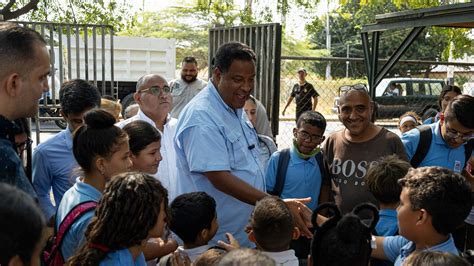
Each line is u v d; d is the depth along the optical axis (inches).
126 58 621.3
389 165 107.4
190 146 109.7
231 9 546.6
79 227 85.8
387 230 105.5
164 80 149.1
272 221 92.6
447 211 83.7
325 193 137.3
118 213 77.4
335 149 131.2
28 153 128.7
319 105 649.0
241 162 114.0
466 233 135.9
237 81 110.3
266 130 202.5
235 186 109.0
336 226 90.2
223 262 65.4
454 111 122.4
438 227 85.0
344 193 125.3
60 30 242.8
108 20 446.6
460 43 530.3
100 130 92.4
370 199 121.5
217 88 114.0
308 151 135.9
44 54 79.7
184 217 100.9
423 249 81.5
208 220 102.2
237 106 113.6
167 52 639.8
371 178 108.3
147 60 631.2
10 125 74.7
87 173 93.9
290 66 1138.7
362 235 89.0
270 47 238.5
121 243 78.2
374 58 307.0
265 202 95.9
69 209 89.3
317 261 90.9
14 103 77.3
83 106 122.6
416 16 267.9
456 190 84.4
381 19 294.4
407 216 87.4
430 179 85.6
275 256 93.2
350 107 123.0
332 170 130.1
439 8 253.1
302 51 1266.0
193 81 266.4
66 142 126.1
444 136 129.5
